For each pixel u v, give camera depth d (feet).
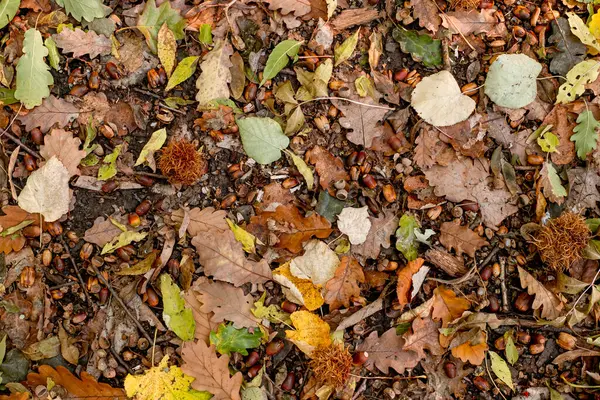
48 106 3.49
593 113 3.72
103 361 3.44
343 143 3.62
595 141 3.68
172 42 3.56
